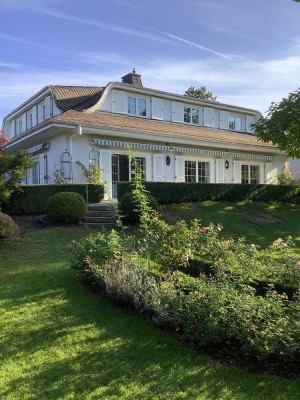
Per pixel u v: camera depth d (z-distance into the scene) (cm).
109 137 1702
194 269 691
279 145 589
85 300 627
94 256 709
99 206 1295
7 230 1011
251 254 701
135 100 2066
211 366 432
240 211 1555
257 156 2280
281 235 1262
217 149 2080
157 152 1862
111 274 634
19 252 923
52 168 1741
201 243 729
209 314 459
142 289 581
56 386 394
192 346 478
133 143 1753
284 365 427
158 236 729
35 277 737
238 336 442
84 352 464
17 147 2072
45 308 595
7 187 1249
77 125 1538
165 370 425
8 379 407
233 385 395
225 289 500
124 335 508
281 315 446
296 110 540
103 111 1911
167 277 619
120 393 382
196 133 2022
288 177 2272
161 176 1869
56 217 1173
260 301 477
